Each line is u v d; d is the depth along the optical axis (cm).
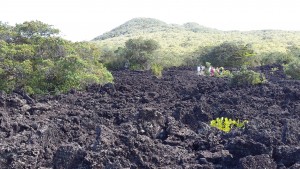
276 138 916
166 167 831
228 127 1131
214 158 863
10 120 1043
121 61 3319
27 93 1447
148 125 1055
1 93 1277
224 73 2473
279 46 5169
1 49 1598
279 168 791
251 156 787
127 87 1734
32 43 1775
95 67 1911
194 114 1221
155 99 1554
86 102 1381
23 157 799
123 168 774
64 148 831
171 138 1009
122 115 1187
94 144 870
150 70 2948
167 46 5400
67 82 1620
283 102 1439
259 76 1852
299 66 2206
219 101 1463
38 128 932
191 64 3597
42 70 1588
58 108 1257
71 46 1856
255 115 1276
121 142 883
